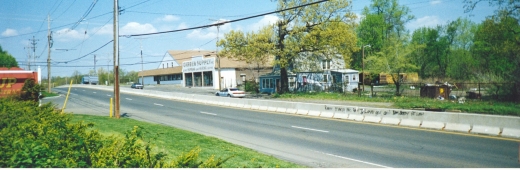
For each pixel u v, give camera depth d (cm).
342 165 997
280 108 2669
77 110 2830
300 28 3988
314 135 1549
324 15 4047
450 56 6769
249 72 7144
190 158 609
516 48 3039
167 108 3059
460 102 2892
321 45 3984
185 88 7069
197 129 1775
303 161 1052
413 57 6300
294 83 5334
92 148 685
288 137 1506
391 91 4253
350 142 1366
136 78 12912
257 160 995
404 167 966
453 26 6806
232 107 3152
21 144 600
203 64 7100
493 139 1350
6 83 2000
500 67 4659
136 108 3066
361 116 2025
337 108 2195
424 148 1220
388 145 1289
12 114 1071
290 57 4134
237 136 1548
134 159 602
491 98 3016
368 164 1005
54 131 729
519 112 2194
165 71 8950
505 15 3084
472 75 4969
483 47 4975
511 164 977
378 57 5016
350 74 5444
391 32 6662
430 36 6956
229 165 895
